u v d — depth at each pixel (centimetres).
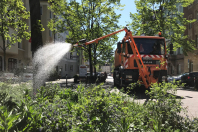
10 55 3069
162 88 471
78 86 532
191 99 1062
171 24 2839
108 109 342
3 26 2256
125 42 1362
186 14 3684
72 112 331
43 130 235
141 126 321
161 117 343
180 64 4006
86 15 3047
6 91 420
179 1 2869
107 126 284
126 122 273
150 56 1351
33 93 502
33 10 718
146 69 1330
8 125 207
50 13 4447
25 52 3575
